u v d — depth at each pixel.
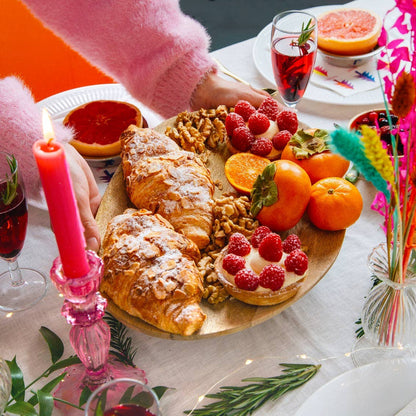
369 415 0.96
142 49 1.30
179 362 1.03
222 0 2.70
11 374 1.01
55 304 1.09
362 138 0.87
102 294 1.06
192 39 1.30
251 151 1.21
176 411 0.99
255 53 1.42
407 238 0.95
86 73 1.71
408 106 0.89
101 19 1.29
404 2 0.89
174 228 1.12
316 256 1.10
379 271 1.00
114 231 1.08
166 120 1.30
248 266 1.05
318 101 1.32
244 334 1.06
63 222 0.88
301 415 0.95
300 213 1.11
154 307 1.02
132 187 1.15
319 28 1.41
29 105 1.22
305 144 1.18
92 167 1.26
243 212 1.13
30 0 1.29
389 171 0.88
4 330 1.07
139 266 1.04
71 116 1.29
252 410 0.98
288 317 1.07
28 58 1.66
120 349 1.04
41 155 0.85
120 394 0.91
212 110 1.29
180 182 1.14
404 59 0.91
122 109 1.30
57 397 1.00
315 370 1.01
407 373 0.98
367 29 1.39
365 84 1.35
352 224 1.13
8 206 1.05
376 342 1.03
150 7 1.29
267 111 1.24
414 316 1.00
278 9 2.61
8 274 1.13
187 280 1.03
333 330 1.06
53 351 1.04
